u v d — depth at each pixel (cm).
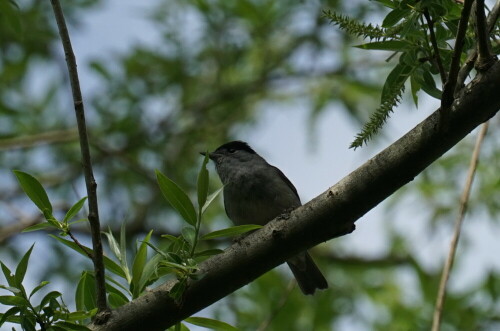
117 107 1627
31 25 1487
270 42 1633
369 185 580
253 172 1103
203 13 1588
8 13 952
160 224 1541
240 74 1712
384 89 616
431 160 572
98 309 582
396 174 575
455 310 1148
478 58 566
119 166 1602
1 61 1540
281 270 1285
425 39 576
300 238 598
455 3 611
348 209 588
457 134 562
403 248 1441
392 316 1227
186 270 566
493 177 1334
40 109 1574
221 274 597
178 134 1666
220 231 582
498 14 598
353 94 1581
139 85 1625
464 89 563
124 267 624
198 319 624
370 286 1323
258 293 1223
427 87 598
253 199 1098
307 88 1627
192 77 1650
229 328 625
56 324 548
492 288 1151
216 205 1523
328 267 1459
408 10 563
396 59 1518
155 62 1616
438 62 554
